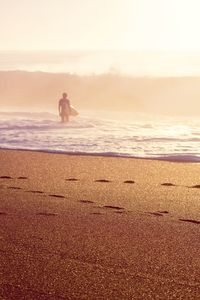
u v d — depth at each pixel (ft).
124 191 35.63
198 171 44.11
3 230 24.53
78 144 59.98
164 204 31.42
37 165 47.42
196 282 17.95
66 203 31.27
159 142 60.59
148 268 19.29
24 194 34.14
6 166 46.98
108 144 59.67
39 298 16.63
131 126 76.64
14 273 18.69
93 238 23.24
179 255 20.88
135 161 49.16
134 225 25.79
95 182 39.24
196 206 30.86
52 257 20.44
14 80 142.00
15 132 70.85
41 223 25.96
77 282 17.85
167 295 16.84
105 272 18.83
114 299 16.53
